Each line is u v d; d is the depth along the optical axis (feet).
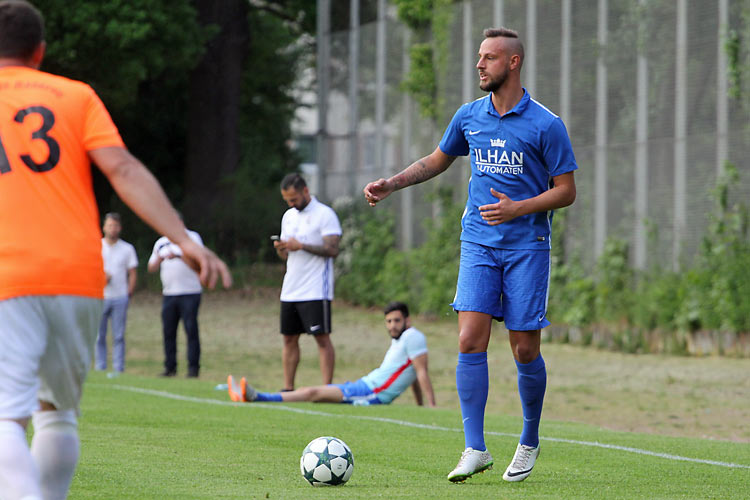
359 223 255.91
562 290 196.34
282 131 441.68
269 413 97.71
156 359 180.96
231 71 331.36
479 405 58.13
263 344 206.08
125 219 308.19
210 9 327.26
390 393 113.50
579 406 124.47
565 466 66.64
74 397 38.96
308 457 55.83
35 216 36.37
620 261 185.68
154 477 57.36
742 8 166.40
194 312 146.10
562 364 167.12
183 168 370.53
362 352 190.80
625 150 185.98
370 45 253.85
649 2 181.88
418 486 56.54
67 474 39.14
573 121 196.65
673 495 55.11
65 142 37.14
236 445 73.97
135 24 265.13
